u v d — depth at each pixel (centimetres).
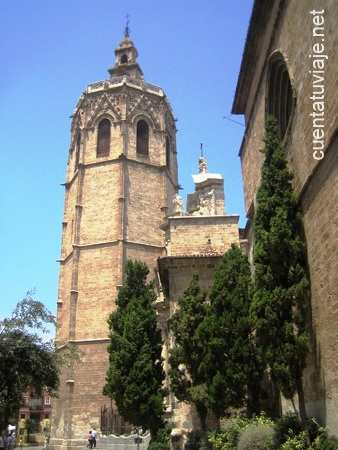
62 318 5000
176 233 2541
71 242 5172
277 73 1780
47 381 1994
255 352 1670
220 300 1792
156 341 2519
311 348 1341
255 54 2011
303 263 1395
